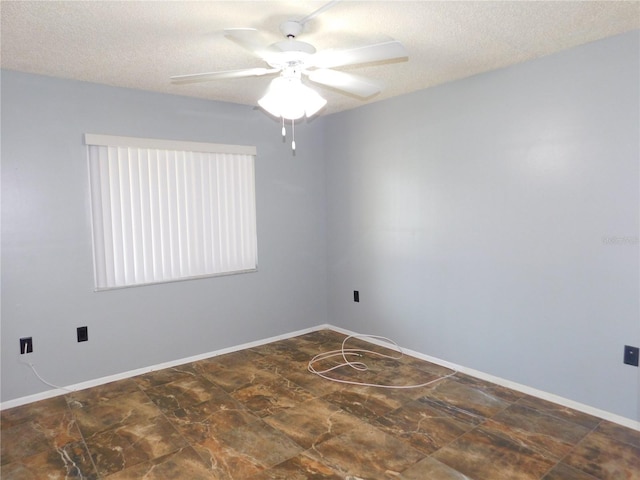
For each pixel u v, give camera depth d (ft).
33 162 9.77
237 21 7.15
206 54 8.61
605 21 7.45
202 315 12.51
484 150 10.33
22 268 9.75
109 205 10.84
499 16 7.14
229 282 13.01
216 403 9.66
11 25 7.13
